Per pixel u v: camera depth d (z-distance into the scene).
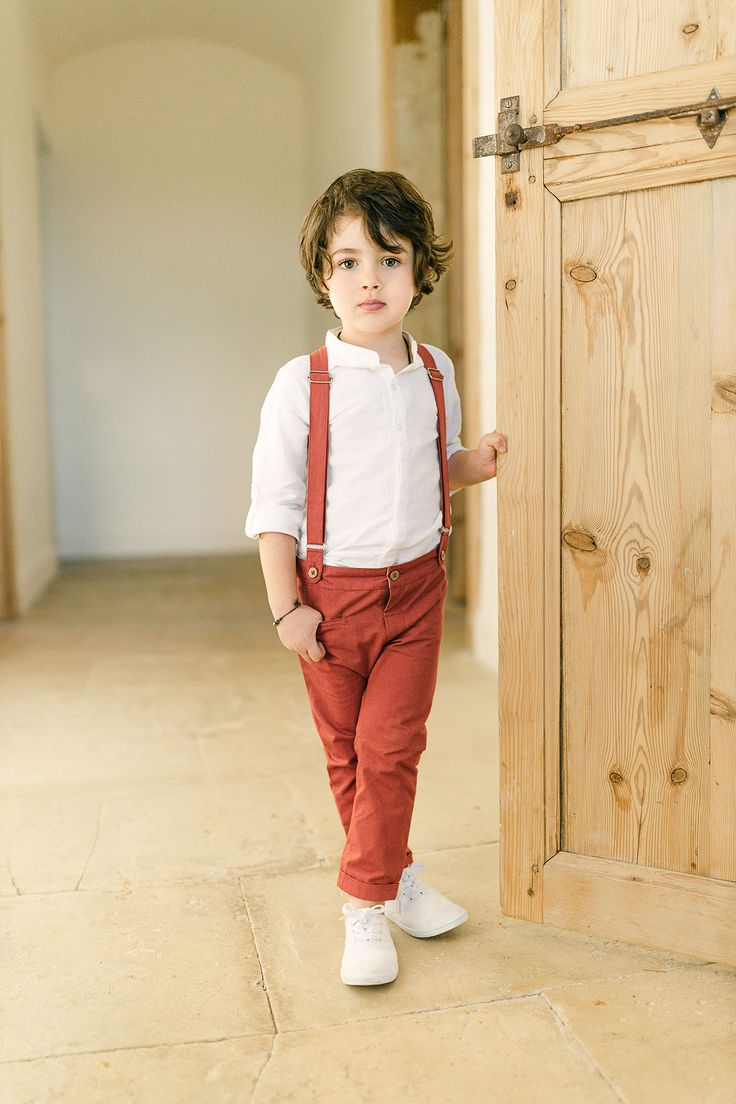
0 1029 1.46
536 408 1.62
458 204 4.38
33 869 2.00
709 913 1.57
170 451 6.87
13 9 5.05
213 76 6.68
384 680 1.62
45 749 2.76
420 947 1.68
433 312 4.53
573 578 1.63
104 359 6.75
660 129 1.48
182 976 1.60
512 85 1.57
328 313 6.06
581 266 1.57
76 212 6.64
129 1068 1.37
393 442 1.60
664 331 1.52
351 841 1.59
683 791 1.58
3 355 4.55
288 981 1.58
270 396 1.66
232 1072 1.36
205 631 4.28
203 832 2.18
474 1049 1.40
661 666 1.58
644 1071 1.35
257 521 1.61
